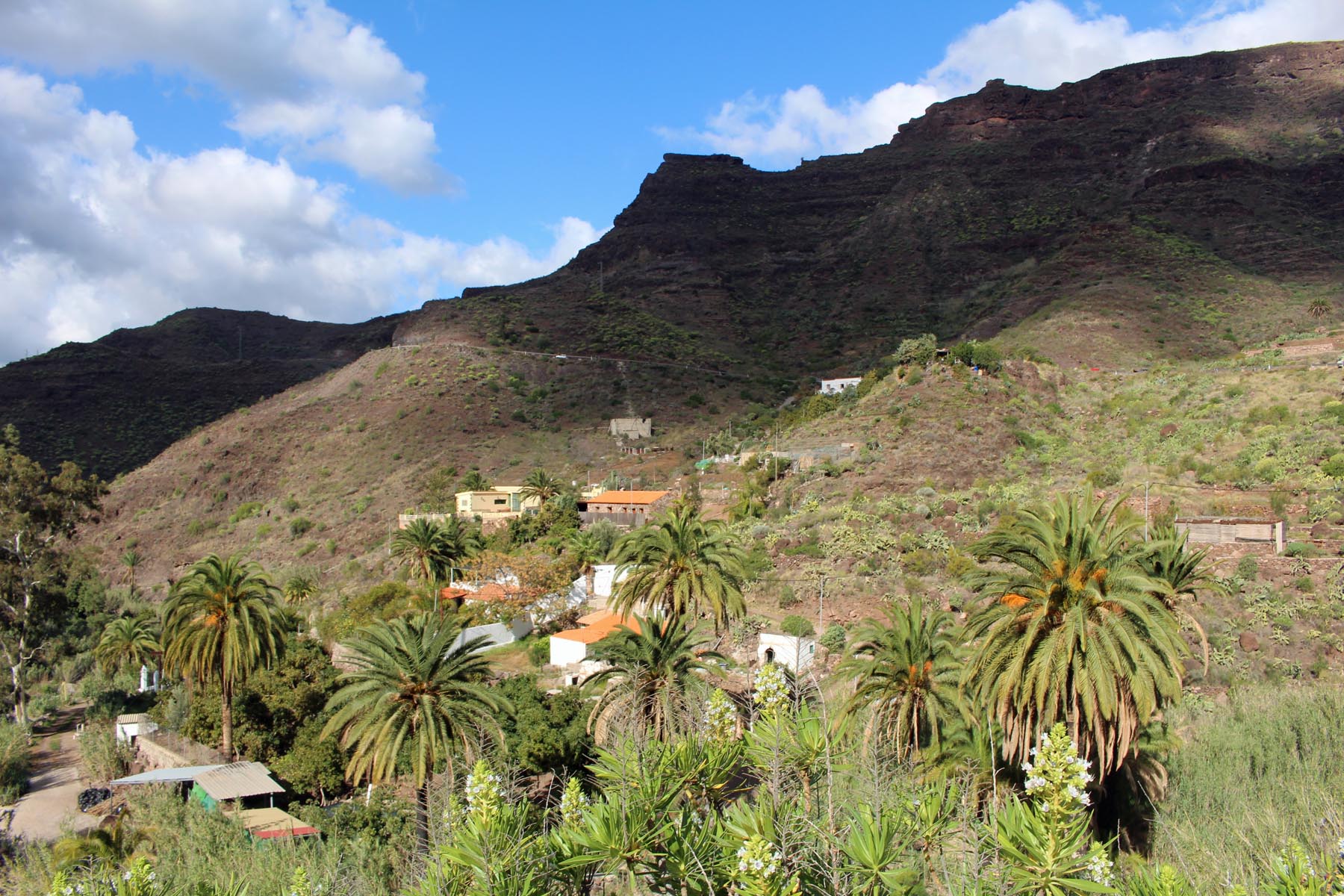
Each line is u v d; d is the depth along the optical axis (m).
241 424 135.75
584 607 63.19
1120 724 21.05
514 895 10.56
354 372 154.00
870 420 85.56
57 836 38.88
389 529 97.00
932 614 27.92
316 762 40.03
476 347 156.38
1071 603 21.42
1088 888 9.59
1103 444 75.25
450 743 29.98
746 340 182.88
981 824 10.80
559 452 119.44
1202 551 27.89
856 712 25.17
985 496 65.44
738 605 39.03
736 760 12.84
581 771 31.66
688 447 113.94
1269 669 40.38
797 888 9.80
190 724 46.31
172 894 15.16
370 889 21.98
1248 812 18.75
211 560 44.47
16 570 59.72
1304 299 132.38
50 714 64.38
